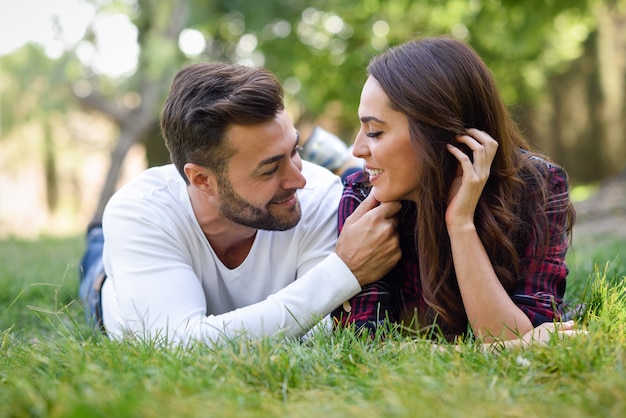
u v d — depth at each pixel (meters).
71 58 12.49
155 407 1.47
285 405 1.59
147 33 13.13
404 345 2.00
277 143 2.27
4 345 2.18
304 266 2.54
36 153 14.97
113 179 13.55
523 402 1.56
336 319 2.33
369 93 2.27
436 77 2.22
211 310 2.60
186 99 2.30
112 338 2.32
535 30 7.87
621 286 2.46
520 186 2.31
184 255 2.44
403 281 2.47
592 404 1.51
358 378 1.74
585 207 8.32
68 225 16.33
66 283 4.03
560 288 2.32
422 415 1.44
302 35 13.45
